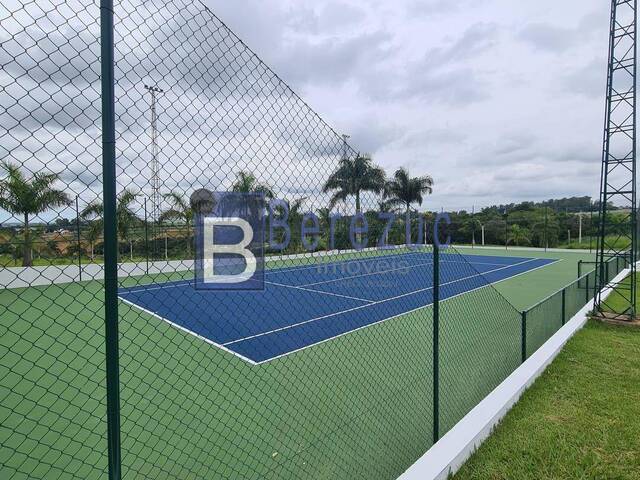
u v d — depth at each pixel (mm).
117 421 1886
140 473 3482
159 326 8945
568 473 3406
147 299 11523
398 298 12711
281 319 9867
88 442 3994
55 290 11367
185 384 5566
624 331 8172
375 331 8539
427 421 4570
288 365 6418
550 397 4871
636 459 3625
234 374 6004
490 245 38938
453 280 16750
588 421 4289
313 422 4500
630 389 5117
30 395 5047
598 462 3568
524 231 37781
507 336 7668
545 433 4027
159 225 5078
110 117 1821
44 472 3480
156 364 6395
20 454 3750
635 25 9273
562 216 36781
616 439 3934
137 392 5246
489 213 39531
